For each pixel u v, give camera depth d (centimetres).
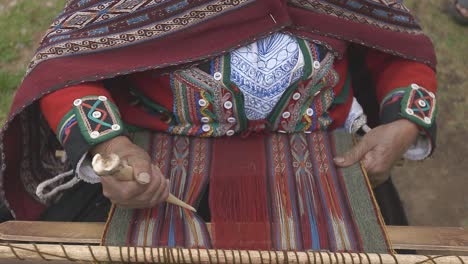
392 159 136
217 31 126
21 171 143
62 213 145
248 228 122
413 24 147
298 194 129
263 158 136
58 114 123
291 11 129
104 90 128
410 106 137
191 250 106
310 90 134
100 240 120
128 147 118
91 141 117
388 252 117
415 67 145
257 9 125
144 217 122
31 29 298
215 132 137
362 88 163
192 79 129
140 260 106
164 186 115
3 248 104
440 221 231
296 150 138
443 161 249
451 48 294
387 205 153
